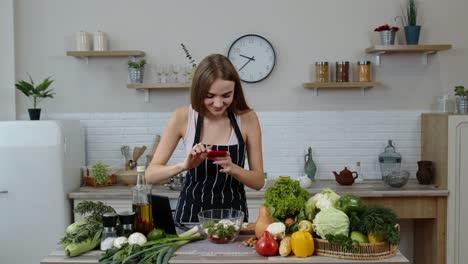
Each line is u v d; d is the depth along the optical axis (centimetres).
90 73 467
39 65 466
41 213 402
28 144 398
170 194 400
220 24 463
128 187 433
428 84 467
